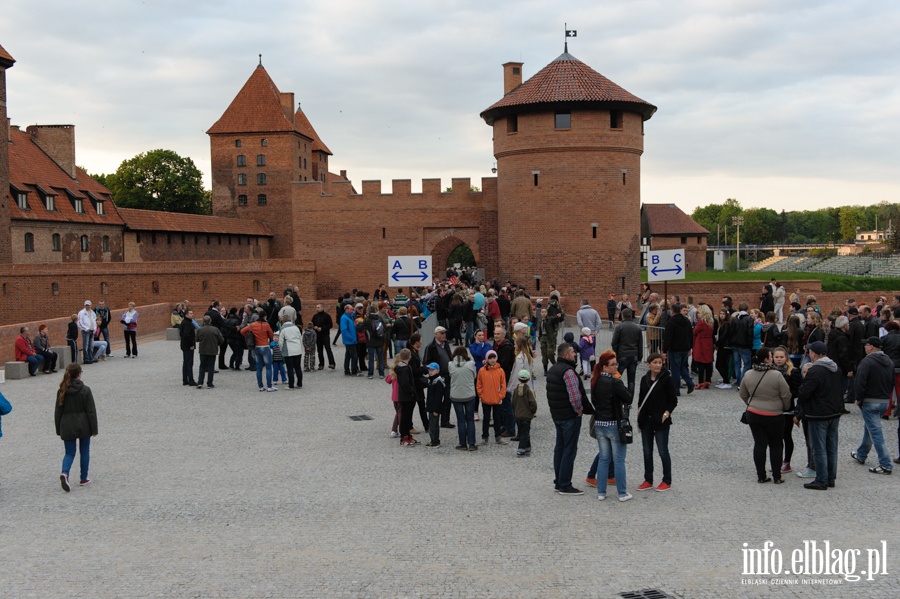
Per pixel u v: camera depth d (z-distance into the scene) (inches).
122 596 353.1
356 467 561.9
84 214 2605.8
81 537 428.1
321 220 2187.5
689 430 654.5
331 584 362.3
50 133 2691.9
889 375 526.0
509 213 1817.2
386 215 2160.4
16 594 356.5
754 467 548.1
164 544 415.8
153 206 4128.9
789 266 5639.8
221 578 370.9
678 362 800.3
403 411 620.4
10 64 2260.1
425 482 523.2
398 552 399.5
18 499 497.7
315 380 954.1
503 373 608.7
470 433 606.2
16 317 2103.8
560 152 1752.0
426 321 1127.0
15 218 2288.4
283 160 3909.9
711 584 358.6
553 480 525.0
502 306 1169.4
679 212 4532.5
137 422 723.4
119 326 1503.4
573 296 1659.7
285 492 503.8
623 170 1780.3
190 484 524.4
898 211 5930.1
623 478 477.1
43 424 722.8
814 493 488.4
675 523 437.1
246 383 943.7
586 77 1779.0
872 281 2623.0
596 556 391.5
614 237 1772.9
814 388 488.7
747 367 807.7
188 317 923.4
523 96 1764.3
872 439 529.3
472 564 383.6
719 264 4877.0
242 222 3449.8
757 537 414.3
